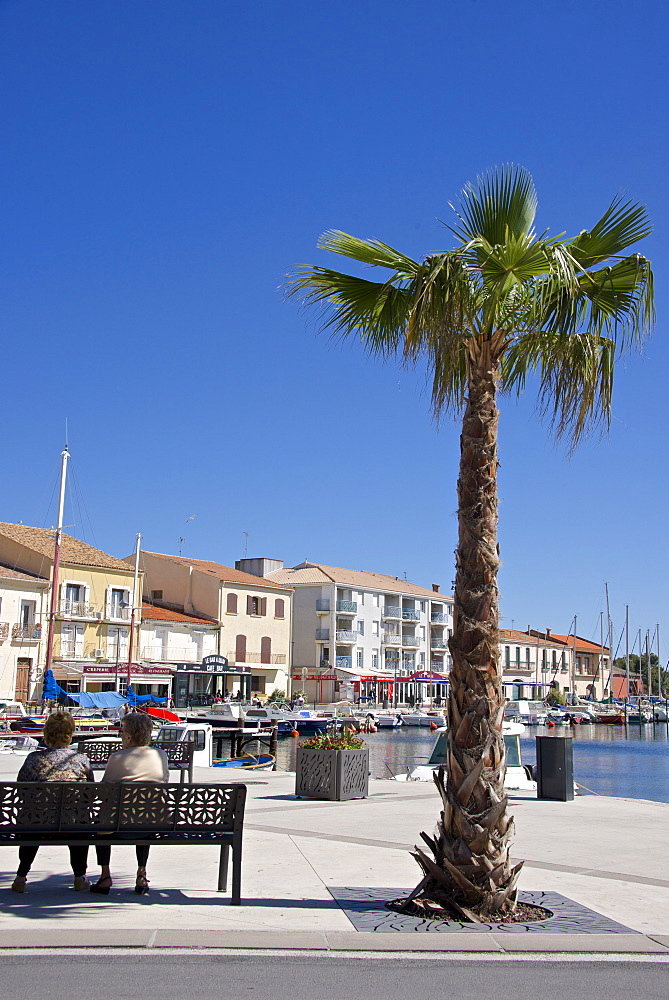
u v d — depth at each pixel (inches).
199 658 2701.8
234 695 2763.3
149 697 1990.7
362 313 362.6
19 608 2140.7
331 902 301.0
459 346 323.6
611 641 4443.9
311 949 247.3
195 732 934.4
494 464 305.0
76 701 1726.1
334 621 3449.8
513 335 336.5
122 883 322.3
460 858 287.7
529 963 243.6
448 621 4084.6
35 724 1521.9
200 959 235.6
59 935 247.1
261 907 290.2
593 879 358.9
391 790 703.7
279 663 3011.8
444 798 295.9
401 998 210.1
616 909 305.1
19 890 300.2
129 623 2405.3
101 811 282.8
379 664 3668.8
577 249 337.7
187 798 291.4
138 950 240.1
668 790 1194.6
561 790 668.7
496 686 292.0
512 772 770.8
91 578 2357.3
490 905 285.0
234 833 292.2
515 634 4857.3
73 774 302.7
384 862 379.2
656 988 223.5
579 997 215.2
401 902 298.8
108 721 1647.4
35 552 2278.5
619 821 546.3
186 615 2770.7
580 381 327.0
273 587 3021.7
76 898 294.7
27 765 302.4
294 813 549.3
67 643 2258.9
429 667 3939.5
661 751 2174.0
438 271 307.3
